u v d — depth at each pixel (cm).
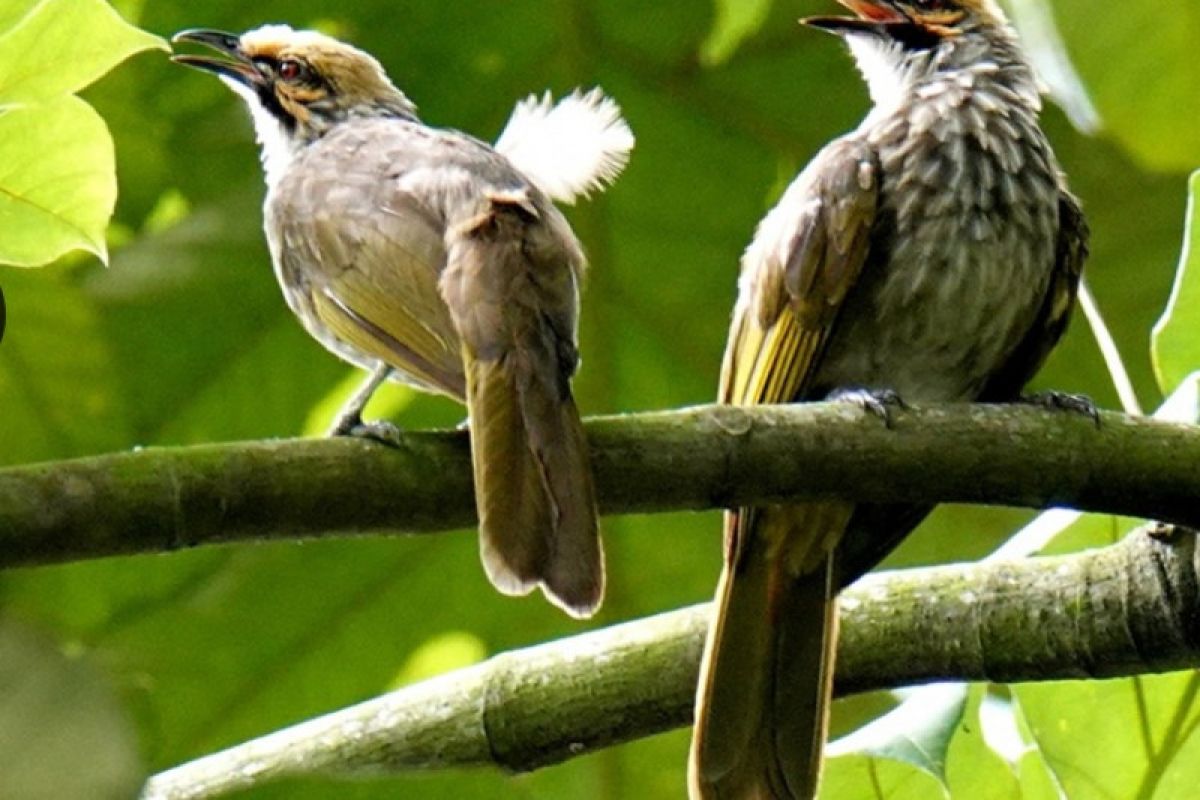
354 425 833
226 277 1336
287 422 1358
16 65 776
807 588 1018
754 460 827
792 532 1013
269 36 1238
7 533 736
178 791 941
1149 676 980
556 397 825
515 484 798
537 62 1381
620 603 1382
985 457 847
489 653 1384
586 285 1384
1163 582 903
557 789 1312
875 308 1088
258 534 775
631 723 949
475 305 851
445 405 1373
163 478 755
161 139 1331
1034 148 1117
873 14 1218
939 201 1086
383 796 1162
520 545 788
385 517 793
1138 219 1387
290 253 1013
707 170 1394
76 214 815
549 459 804
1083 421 854
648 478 820
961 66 1162
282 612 1357
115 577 1327
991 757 1000
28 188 807
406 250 940
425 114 1374
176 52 1333
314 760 946
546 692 941
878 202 1082
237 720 1352
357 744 945
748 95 1389
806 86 1387
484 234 880
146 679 1254
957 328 1096
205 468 762
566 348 854
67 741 558
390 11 1368
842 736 1329
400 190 973
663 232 1394
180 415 1347
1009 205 1098
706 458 823
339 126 1125
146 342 1336
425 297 920
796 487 834
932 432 840
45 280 1255
